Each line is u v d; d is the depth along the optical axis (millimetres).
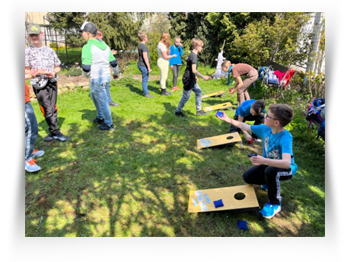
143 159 4184
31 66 4215
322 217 2963
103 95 4980
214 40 12695
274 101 7102
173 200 3250
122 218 2957
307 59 8219
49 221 2910
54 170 3896
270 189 2896
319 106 4691
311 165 4047
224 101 7449
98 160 4164
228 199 3064
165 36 7254
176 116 6023
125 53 13625
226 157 4281
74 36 13055
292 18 8430
